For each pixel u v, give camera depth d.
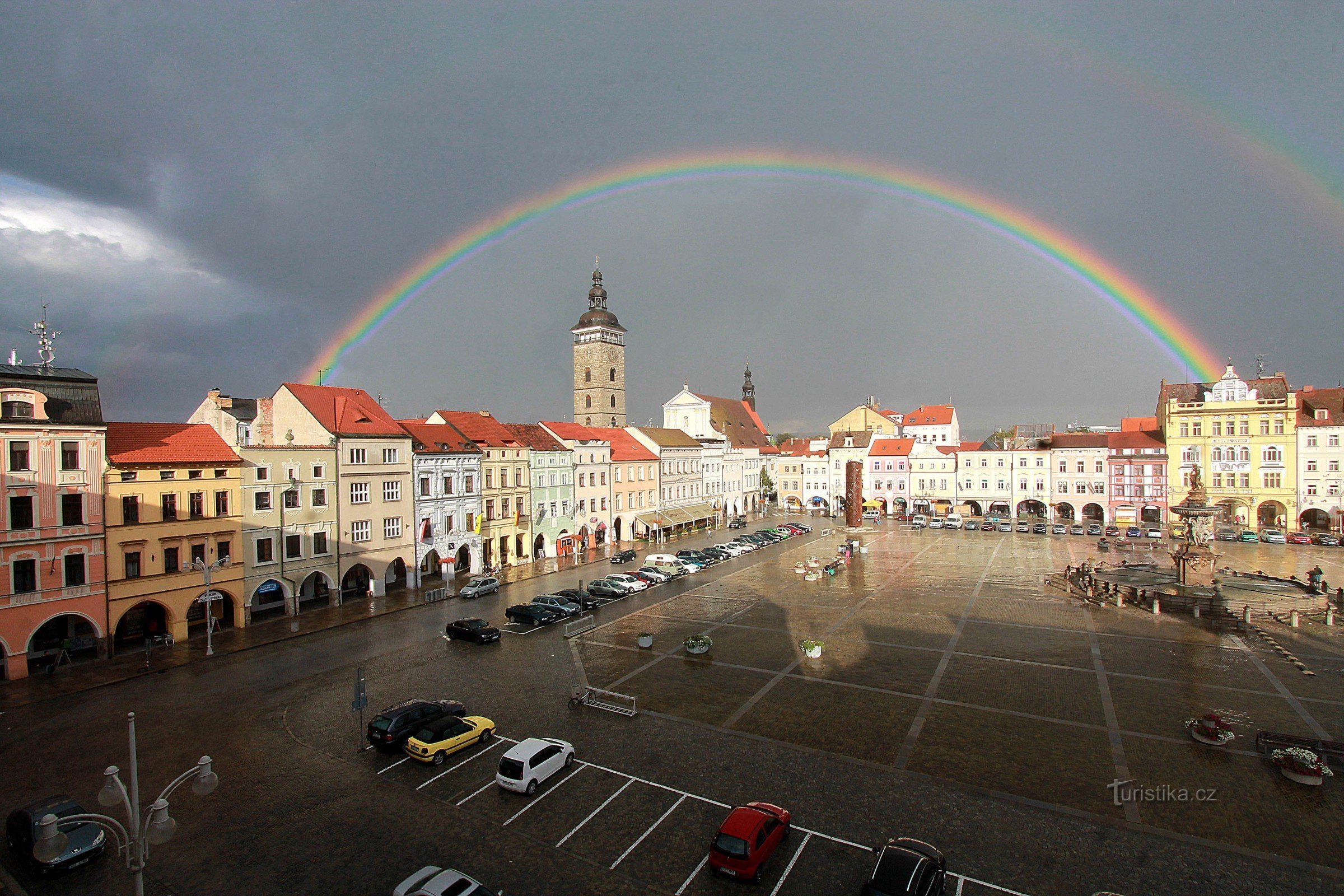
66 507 45.06
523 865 23.30
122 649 48.84
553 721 35.34
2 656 42.41
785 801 27.16
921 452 137.88
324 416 63.88
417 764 30.77
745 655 46.19
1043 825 25.23
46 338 47.84
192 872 23.17
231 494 53.59
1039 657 44.81
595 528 96.56
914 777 28.98
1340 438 99.62
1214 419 108.75
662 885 22.11
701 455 129.38
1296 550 88.62
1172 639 48.78
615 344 160.88
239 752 32.22
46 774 30.20
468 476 75.94
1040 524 117.88
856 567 80.62
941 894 20.95
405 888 20.81
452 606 61.75
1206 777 28.62
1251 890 21.36
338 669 44.19
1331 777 28.47
